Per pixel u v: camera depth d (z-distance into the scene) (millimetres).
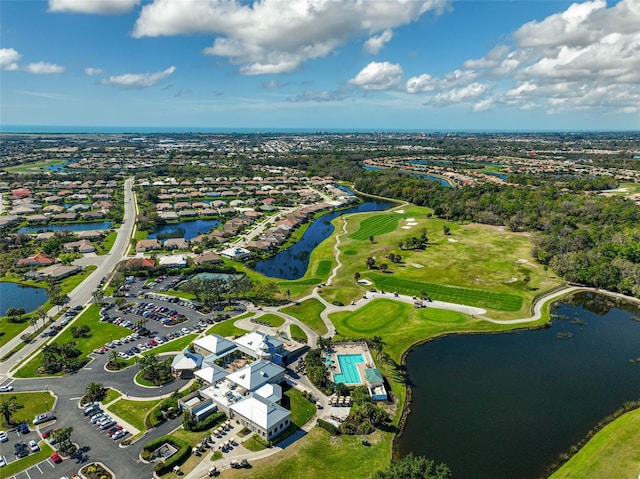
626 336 159125
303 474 92688
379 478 85250
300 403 116625
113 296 184375
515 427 110188
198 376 123375
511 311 176125
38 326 157000
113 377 126250
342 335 153750
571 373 134875
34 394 118250
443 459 98938
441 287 199250
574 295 196000
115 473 91500
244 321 162125
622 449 100875
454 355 144375
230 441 101562
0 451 97562
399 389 124688
